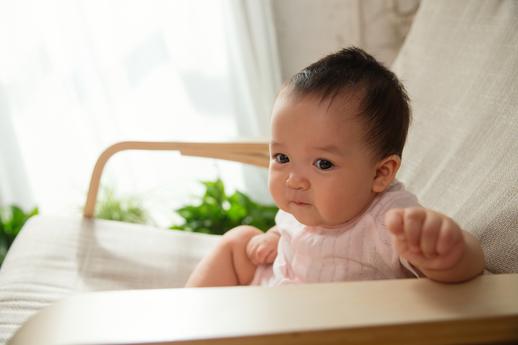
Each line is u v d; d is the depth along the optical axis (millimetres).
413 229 520
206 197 1794
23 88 1774
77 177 1896
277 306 488
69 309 476
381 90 711
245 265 948
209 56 1786
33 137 1848
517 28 917
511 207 713
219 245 959
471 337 488
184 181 1975
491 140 848
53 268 1003
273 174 734
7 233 1717
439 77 1072
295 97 703
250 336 451
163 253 1099
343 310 485
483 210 753
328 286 526
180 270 1061
